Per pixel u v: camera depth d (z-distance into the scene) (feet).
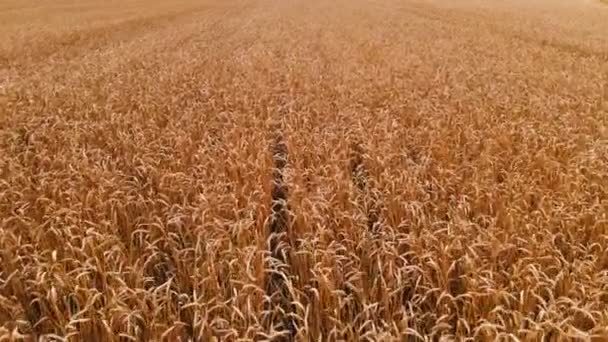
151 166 19.19
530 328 10.93
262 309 12.10
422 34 69.92
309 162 21.08
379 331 11.05
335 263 13.17
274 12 114.93
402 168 19.52
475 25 84.07
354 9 122.83
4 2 140.26
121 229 15.87
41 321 11.81
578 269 12.53
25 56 52.39
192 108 28.60
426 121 26.30
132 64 45.27
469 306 11.64
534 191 17.40
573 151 21.71
